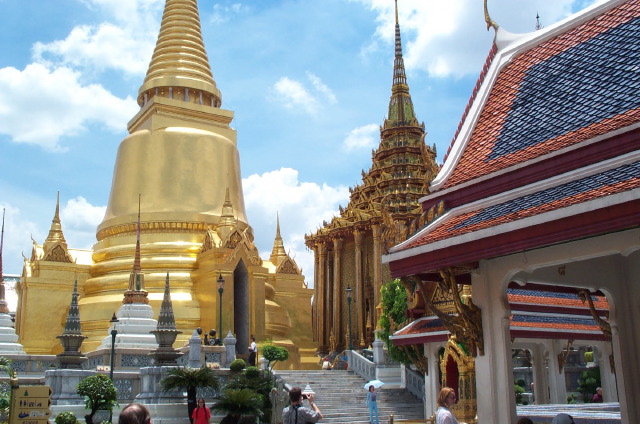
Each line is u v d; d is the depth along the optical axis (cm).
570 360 5878
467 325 1252
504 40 1605
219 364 3152
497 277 1252
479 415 1250
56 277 4391
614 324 1408
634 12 1345
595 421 1486
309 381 3622
